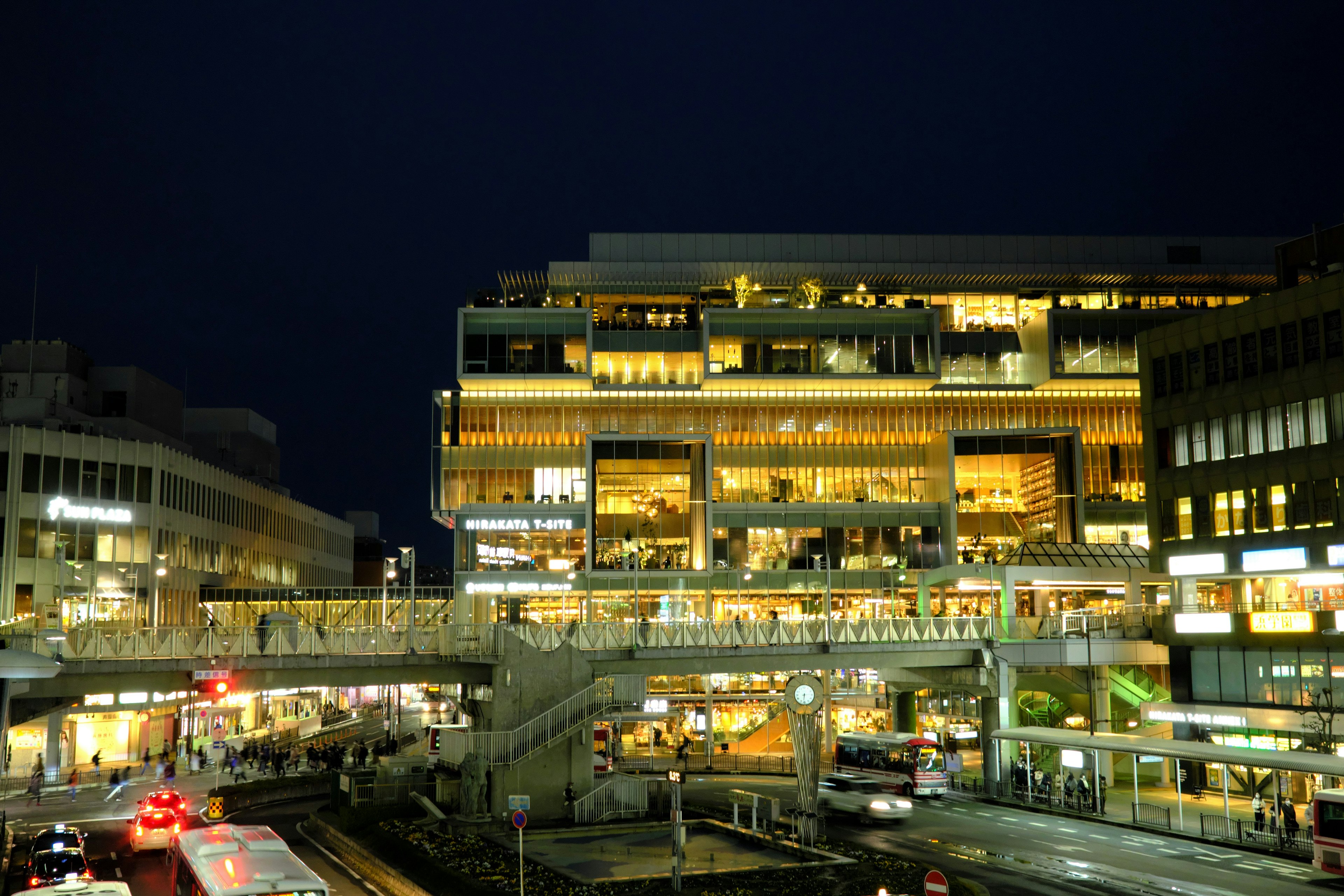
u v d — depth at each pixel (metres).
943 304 113.06
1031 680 70.38
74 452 85.19
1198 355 64.88
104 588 85.75
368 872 38.81
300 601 107.44
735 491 102.56
